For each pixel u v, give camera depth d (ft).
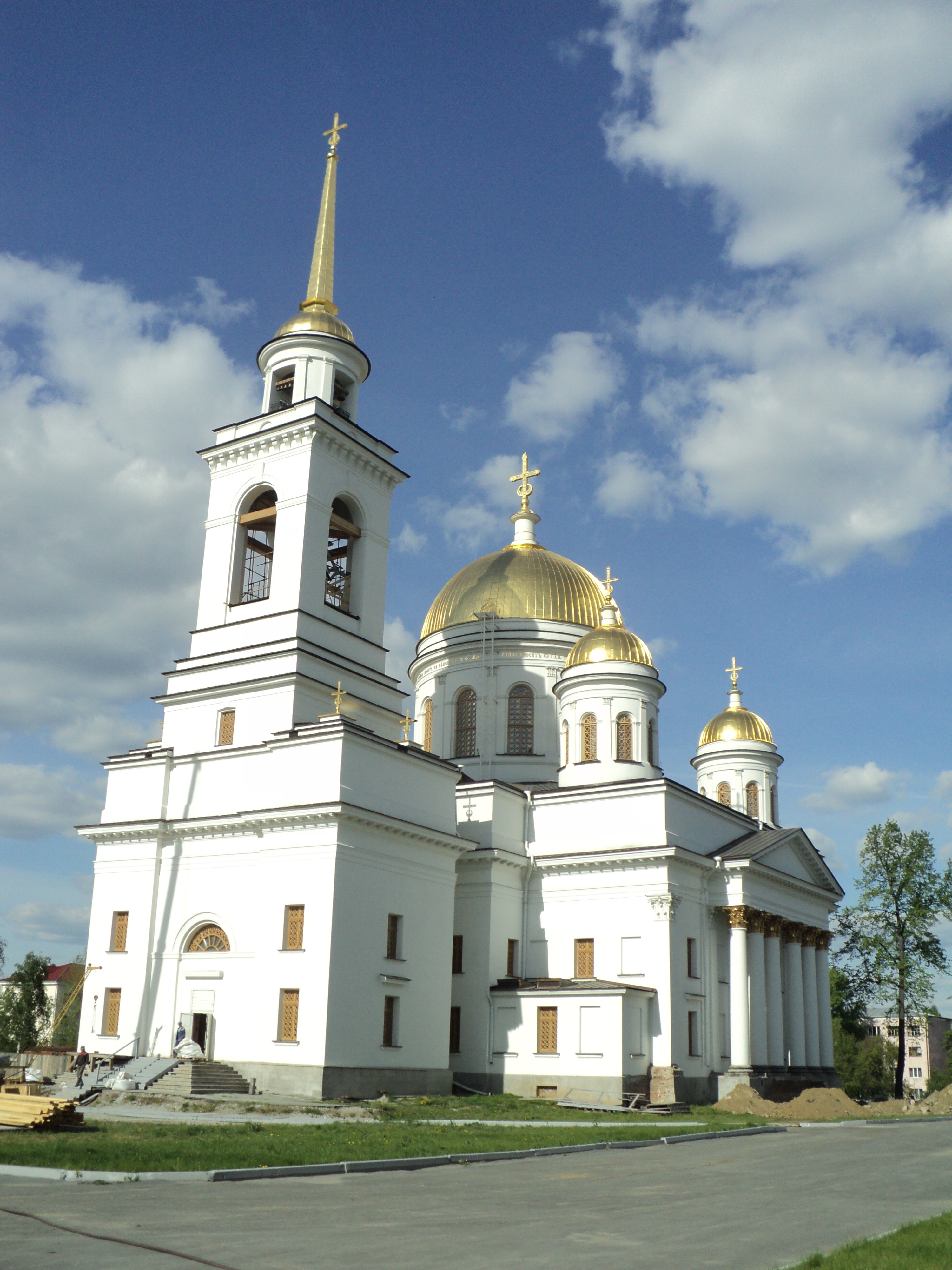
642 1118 130.52
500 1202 58.95
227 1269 39.86
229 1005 135.23
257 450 157.89
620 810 164.25
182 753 151.02
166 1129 86.89
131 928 146.82
